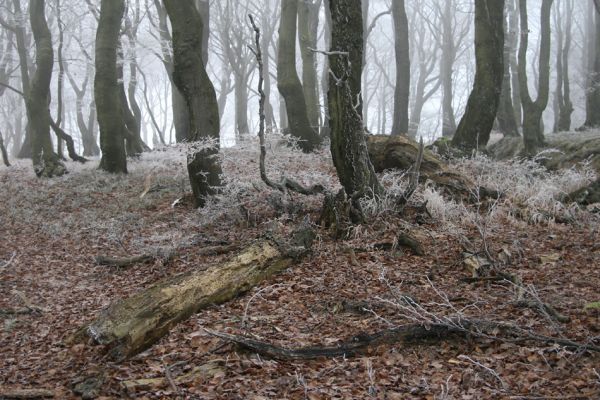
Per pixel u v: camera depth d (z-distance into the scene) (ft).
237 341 18.04
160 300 20.76
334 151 33.14
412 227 31.60
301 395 15.60
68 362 19.25
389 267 26.89
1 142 74.95
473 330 18.63
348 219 31.94
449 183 38.52
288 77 61.62
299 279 25.77
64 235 39.01
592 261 26.53
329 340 19.16
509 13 99.19
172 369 17.88
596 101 81.61
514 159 47.80
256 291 24.54
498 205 35.32
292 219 35.45
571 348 17.19
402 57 79.20
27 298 27.81
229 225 36.91
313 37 88.28
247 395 15.72
